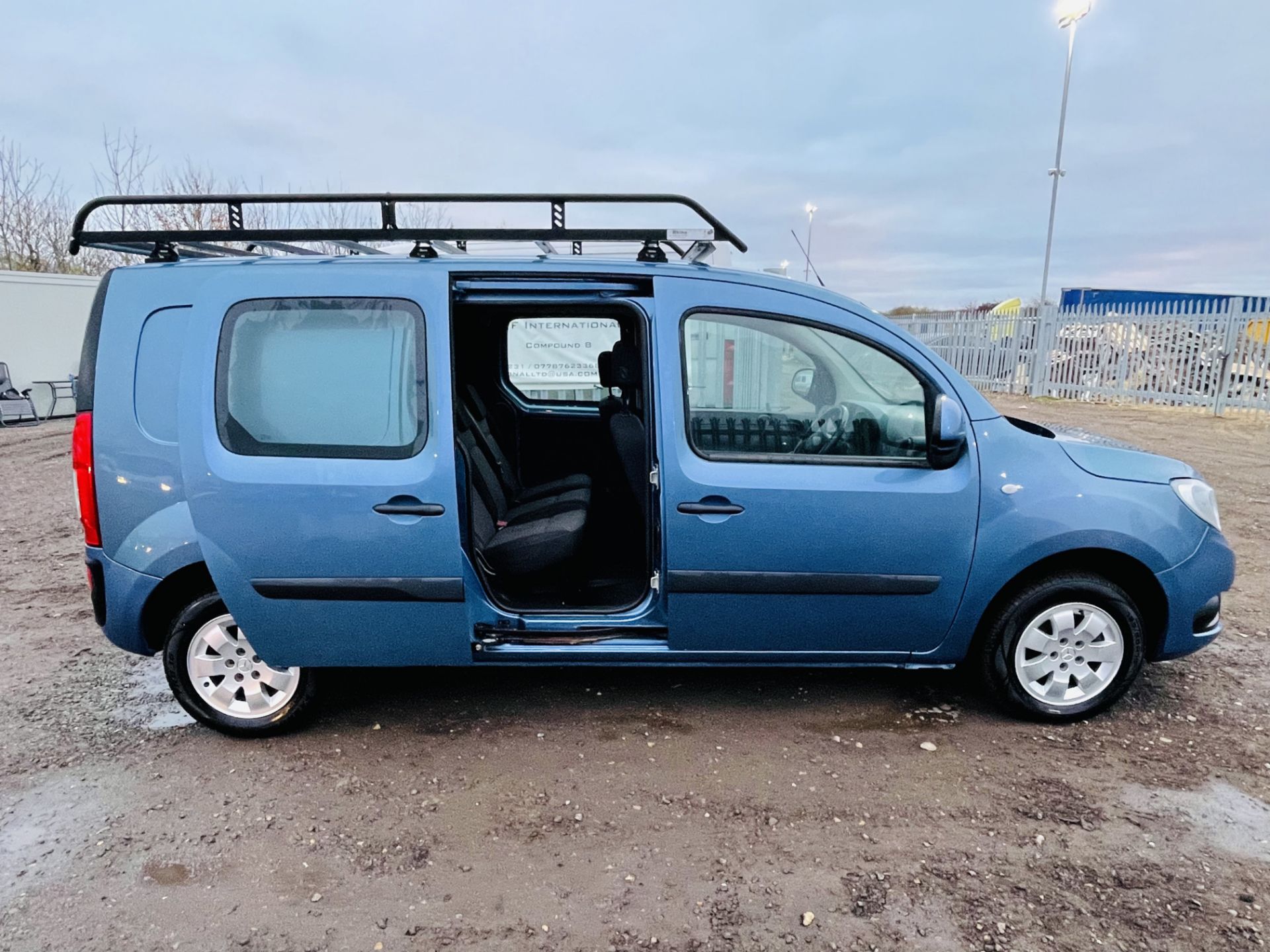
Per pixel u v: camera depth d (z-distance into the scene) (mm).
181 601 3090
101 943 2119
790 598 3000
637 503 3719
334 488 2826
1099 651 3154
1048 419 12180
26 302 14211
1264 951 2062
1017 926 2160
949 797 2746
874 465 2977
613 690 3588
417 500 2844
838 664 3197
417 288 2887
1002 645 3139
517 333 5102
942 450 2869
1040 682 3195
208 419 2828
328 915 2223
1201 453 9273
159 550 2912
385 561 2875
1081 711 3191
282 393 2865
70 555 5922
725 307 2975
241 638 3121
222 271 2898
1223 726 3207
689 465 2914
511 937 2143
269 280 2885
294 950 2100
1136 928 2150
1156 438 10320
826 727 3234
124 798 2779
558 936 2145
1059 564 3152
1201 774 2877
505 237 2859
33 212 19797
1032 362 16797
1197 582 3076
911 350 3008
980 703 3430
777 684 3639
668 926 2178
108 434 2898
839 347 3002
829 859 2441
